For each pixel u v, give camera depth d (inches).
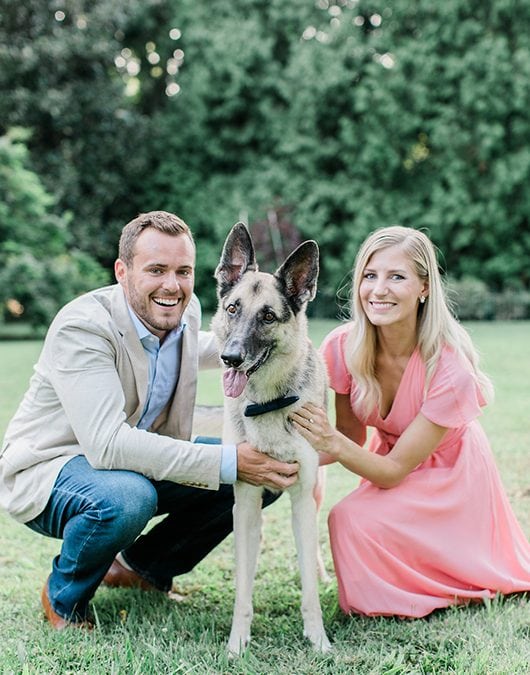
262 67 991.6
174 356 137.1
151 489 124.8
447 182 961.5
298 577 153.6
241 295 136.0
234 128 1011.3
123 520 120.2
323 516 189.5
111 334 128.2
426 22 954.7
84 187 949.8
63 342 126.8
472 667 107.8
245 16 1007.0
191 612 135.9
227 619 133.6
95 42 877.2
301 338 135.5
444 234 953.5
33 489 128.2
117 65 1018.1
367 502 136.5
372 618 130.6
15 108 836.6
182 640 120.2
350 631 126.1
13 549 165.8
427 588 133.5
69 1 877.8
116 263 134.6
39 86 861.2
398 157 953.5
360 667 112.1
